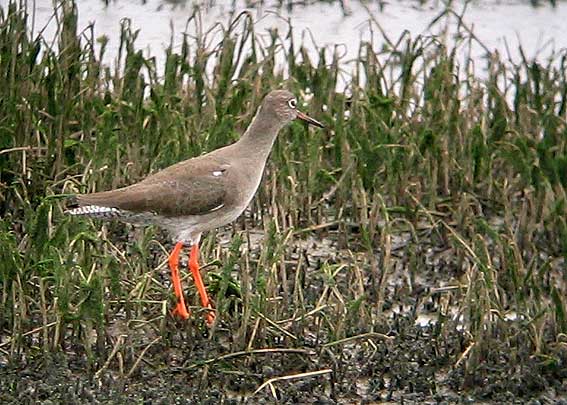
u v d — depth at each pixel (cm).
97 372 1159
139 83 1675
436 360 1228
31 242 1264
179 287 1262
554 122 1638
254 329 1203
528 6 2275
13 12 1650
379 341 1251
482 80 1825
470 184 1588
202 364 1174
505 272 1379
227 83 1694
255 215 1527
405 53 1812
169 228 1282
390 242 1405
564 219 1426
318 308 1240
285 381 1170
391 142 1600
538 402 1170
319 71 1731
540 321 1237
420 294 1384
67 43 1686
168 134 1565
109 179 1505
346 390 1170
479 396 1180
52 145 1529
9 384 1134
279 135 1552
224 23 2155
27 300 1234
